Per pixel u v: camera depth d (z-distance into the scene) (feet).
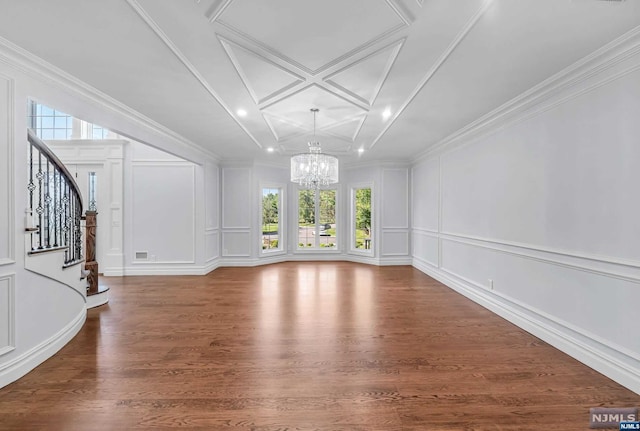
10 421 5.96
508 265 11.50
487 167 12.85
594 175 7.91
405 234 23.06
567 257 8.78
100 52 7.64
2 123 7.31
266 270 21.17
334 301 13.94
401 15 6.23
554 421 6.02
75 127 19.63
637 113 6.88
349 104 11.26
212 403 6.55
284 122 13.51
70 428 5.78
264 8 6.11
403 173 22.90
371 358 8.54
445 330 10.55
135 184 19.34
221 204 22.47
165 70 8.57
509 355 8.72
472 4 5.87
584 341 8.28
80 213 11.45
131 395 6.81
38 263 8.29
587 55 7.63
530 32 6.70
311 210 25.89
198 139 16.52
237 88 9.78
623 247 7.19
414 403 6.57
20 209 7.73
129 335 10.11
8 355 7.32
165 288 16.24
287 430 5.78
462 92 9.99
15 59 7.49
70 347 9.21
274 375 7.65
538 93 9.57
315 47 7.58
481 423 5.97
